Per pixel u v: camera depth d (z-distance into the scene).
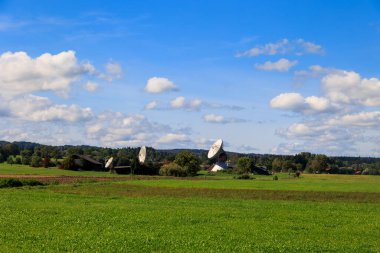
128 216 45.16
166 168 164.75
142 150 174.25
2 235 33.00
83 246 29.64
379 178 183.88
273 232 37.41
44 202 58.78
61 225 38.44
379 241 34.44
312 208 57.75
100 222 40.81
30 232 34.62
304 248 30.67
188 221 42.50
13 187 86.62
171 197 71.12
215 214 48.47
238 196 75.38
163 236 33.94
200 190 87.00
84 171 181.50
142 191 82.81
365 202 68.75
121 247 29.39
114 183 104.62
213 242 31.81
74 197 67.25
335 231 38.94
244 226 40.28
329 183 124.81
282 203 63.72
